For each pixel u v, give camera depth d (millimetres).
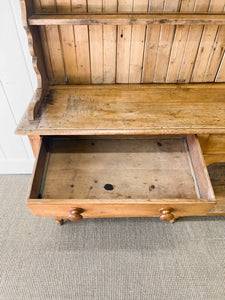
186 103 1100
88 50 1075
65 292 1116
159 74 1181
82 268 1197
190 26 1010
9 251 1260
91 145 1301
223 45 1077
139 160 1244
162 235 1332
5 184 1610
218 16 925
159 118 1023
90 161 1226
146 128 977
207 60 1130
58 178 1148
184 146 1316
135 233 1339
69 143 1303
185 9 972
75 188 1117
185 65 1145
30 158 1600
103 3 946
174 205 947
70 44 1051
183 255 1250
